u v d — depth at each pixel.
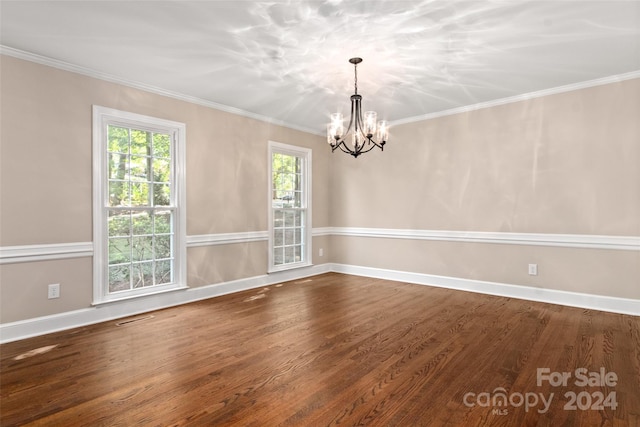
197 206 4.14
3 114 2.85
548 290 3.96
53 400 1.97
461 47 2.89
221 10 2.36
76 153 3.23
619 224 3.54
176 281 3.98
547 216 3.95
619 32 2.65
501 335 2.95
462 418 1.80
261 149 4.85
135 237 3.68
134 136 3.68
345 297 4.23
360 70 3.35
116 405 1.92
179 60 3.13
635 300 3.46
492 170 4.32
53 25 2.54
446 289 4.62
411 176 5.02
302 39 2.77
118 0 2.24
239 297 4.25
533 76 3.53
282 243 5.25
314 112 4.70
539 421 1.78
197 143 4.14
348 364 2.42
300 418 1.80
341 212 5.84
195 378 2.22
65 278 3.17
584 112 3.71
